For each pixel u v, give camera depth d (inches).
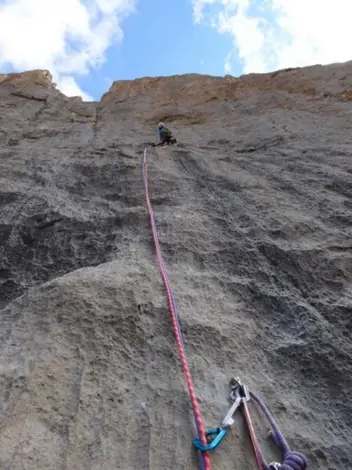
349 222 190.7
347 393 105.4
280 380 110.2
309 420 98.0
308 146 324.5
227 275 155.0
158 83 614.5
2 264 178.5
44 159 304.2
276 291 146.4
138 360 107.9
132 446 84.8
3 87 579.8
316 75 563.2
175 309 126.3
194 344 115.0
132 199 226.5
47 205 219.9
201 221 192.7
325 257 162.7
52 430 84.1
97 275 135.8
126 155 306.8
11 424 81.9
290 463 79.8
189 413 93.1
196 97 571.8
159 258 155.7
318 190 231.3
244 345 120.1
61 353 103.0
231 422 90.4
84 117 530.3
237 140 386.6
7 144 376.8
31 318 114.1
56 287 125.5
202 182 254.2
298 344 121.0
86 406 91.3
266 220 192.9
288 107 489.7
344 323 129.0
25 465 75.0
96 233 193.2
